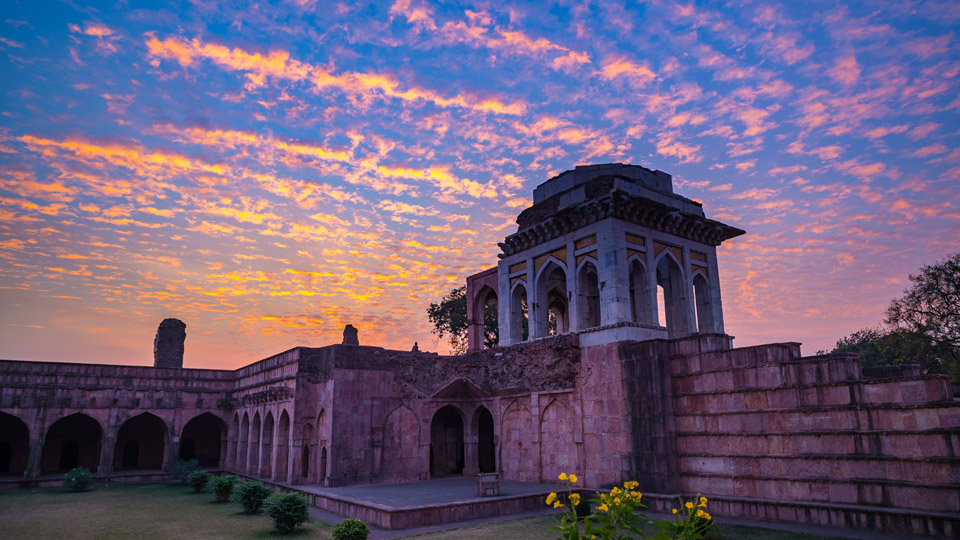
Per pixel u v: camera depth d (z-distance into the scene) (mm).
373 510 16391
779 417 15984
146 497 23719
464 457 27016
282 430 26031
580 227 23750
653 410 18891
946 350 31500
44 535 15547
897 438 13758
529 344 24844
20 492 25797
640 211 22984
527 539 13859
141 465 35625
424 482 24188
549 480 22812
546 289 26062
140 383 32312
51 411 29141
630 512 5609
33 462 28266
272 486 24766
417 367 26203
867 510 13289
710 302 25359
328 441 23266
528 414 24281
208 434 38156
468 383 26938
